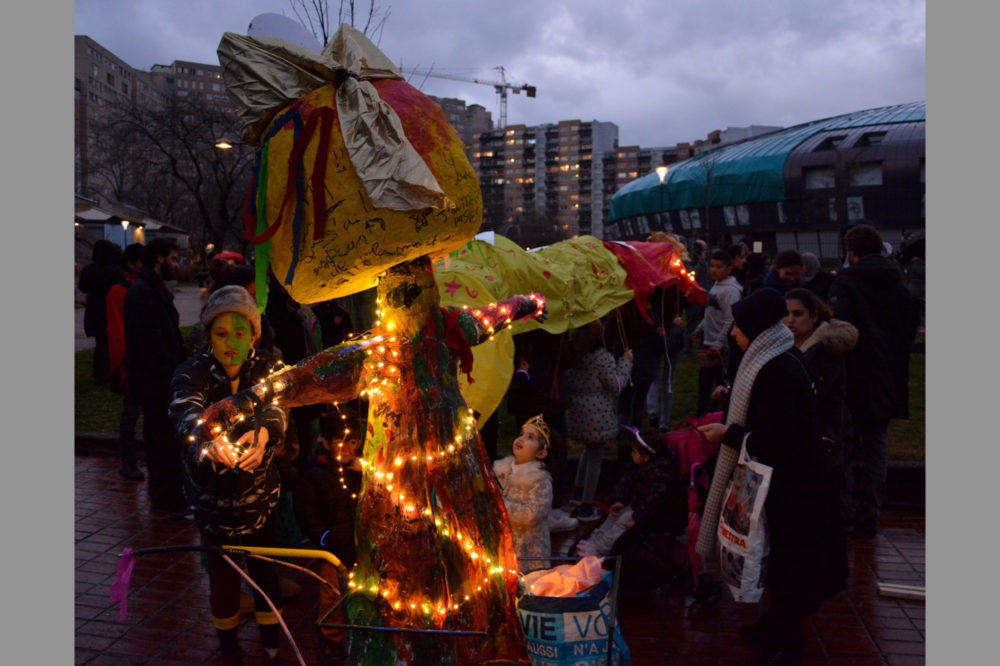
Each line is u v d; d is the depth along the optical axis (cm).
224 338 344
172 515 589
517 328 505
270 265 315
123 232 4150
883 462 568
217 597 356
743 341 388
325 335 598
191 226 5369
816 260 775
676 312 745
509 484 449
